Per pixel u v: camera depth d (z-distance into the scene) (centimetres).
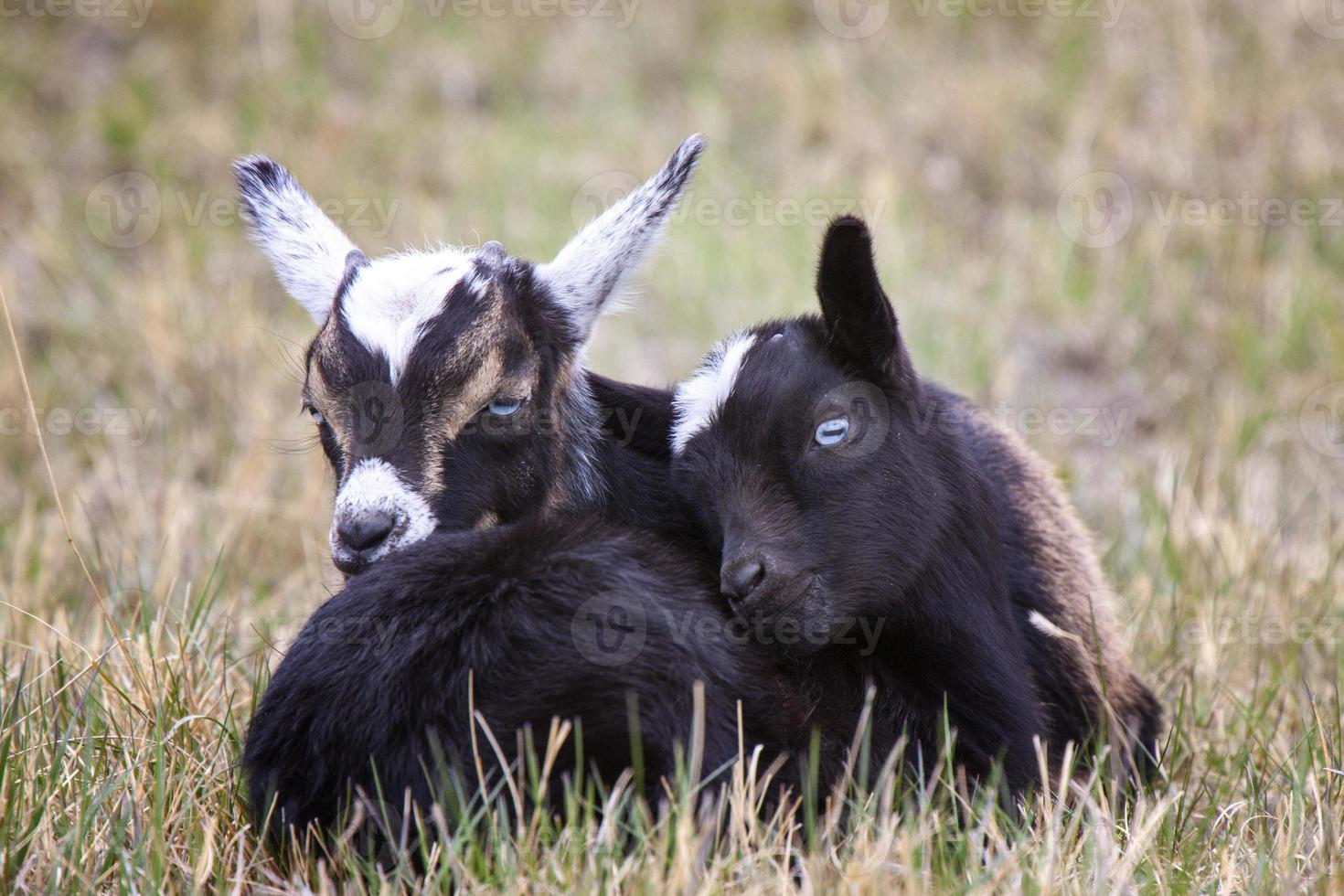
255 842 812
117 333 1816
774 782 809
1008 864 757
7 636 1213
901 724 888
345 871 759
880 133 2205
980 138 2170
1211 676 1161
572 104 2361
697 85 2364
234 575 1405
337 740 770
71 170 2161
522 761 741
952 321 1816
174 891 788
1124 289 1894
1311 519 1528
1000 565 970
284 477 1593
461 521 959
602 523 855
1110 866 774
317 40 2445
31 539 1419
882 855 749
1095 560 1207
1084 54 2302
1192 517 1441
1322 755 959
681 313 1856
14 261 1961
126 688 1012
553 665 759
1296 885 777
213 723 956
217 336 1792
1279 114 2108
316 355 990
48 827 816
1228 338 1794
